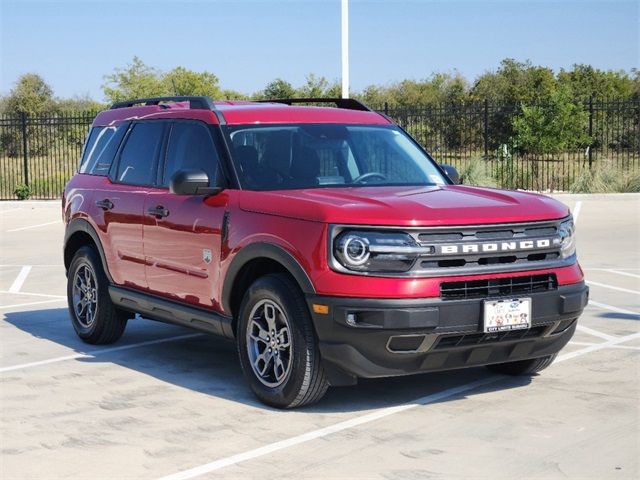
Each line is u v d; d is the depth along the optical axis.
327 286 5.84
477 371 7.27
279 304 6.13
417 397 6.54
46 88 57.25
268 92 43.00
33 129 33.84
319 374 6.05
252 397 6.65
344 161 7.09
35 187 27.41
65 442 5.68
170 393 6.81
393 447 5.45
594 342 8.26
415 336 5.75
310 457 5.30
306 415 6.15
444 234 5.92
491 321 5.92
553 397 6.47
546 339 6.37
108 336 8.48
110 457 5.38
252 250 6.32
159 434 5.80
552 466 5.07
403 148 7.54
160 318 7.62
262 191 6.61
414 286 5.77
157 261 7.45
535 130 29.03
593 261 13.56
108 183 8.30
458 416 6.05
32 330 9.34
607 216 19.59
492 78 47.78
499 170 25.69
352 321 5.77
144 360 7.93
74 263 8.70
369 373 5.89
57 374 7.45
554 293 6.21
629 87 48.06
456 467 5.08
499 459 5.20
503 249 6.05
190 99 7.54
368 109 8.02
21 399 6.69
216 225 6.71
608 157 29.36
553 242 6.29
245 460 5.28
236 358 8.00
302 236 6.02
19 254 15.79
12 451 5.53
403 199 6.20
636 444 5.42
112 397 6.71
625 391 6.60
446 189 6.82
